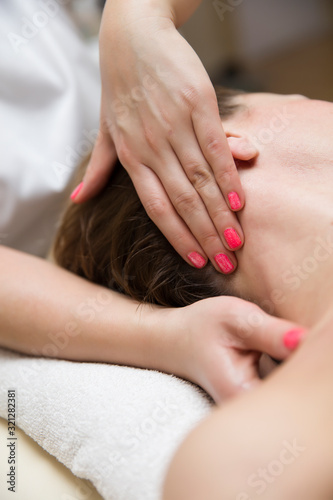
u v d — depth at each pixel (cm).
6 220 100
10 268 74
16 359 70
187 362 55
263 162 61
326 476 30
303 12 218
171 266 65
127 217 68
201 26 199
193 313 56
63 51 106
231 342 51
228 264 60
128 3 66
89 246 73
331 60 212
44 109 104
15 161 97
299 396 34
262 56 216
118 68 65
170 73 61
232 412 33
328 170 57
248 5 205
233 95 73
